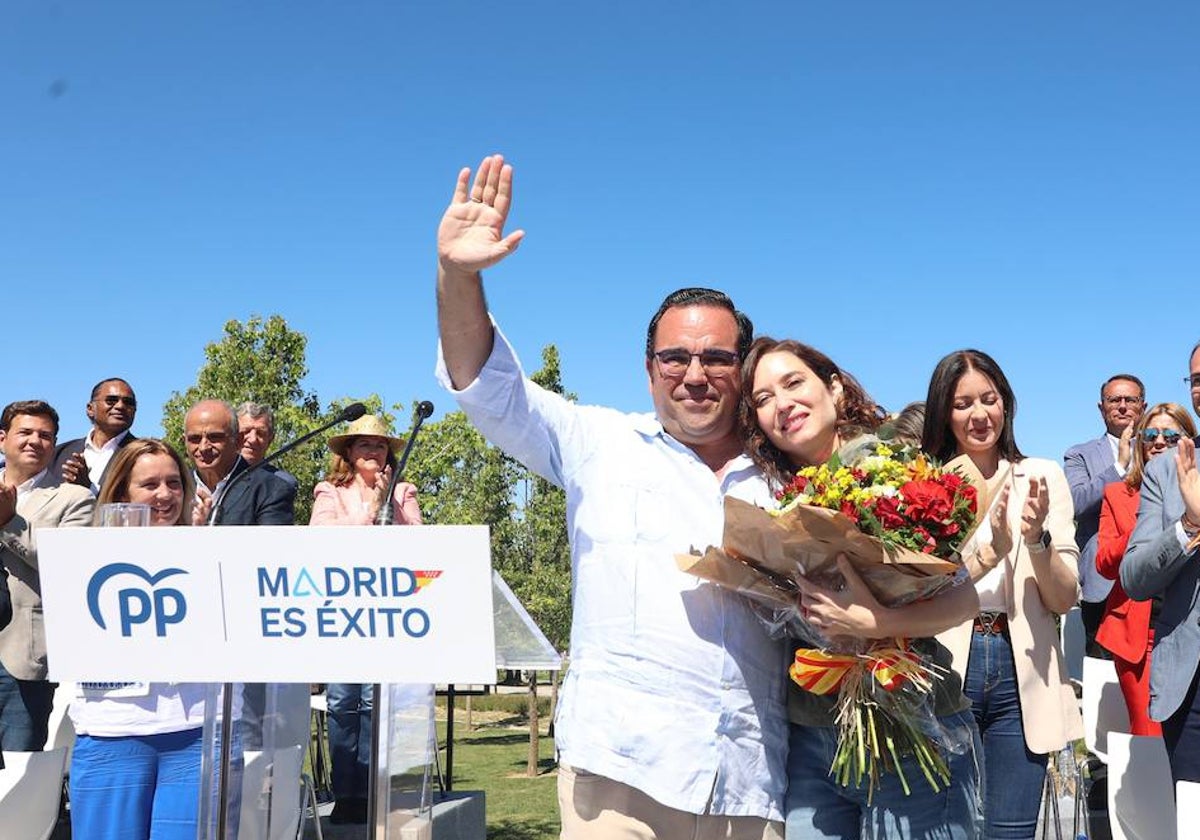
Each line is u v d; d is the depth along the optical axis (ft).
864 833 8.30
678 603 8.13
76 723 11.51
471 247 7.83
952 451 12.21
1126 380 20.03
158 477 11.98
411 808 9.09
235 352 57.16
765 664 8.32
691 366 8.45
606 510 8.45
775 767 8.28
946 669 8.44
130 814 11.23
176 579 7.72
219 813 8.23
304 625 7.57
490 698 61.93
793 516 7.50
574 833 8.13
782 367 8.64
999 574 11.66
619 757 7.87
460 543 7.36
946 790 8.30
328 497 19.98
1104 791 17.53
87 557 7.80
